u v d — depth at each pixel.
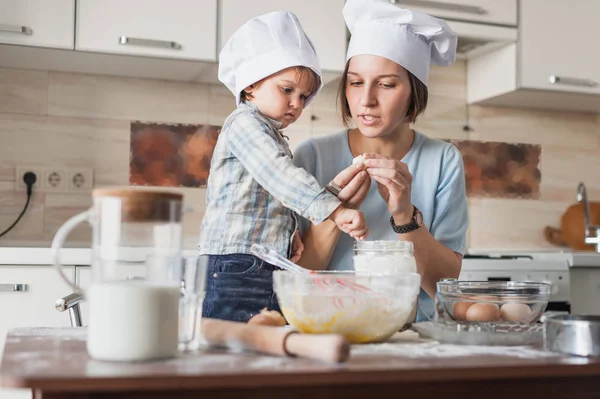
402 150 1.62
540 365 0.83
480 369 0.81
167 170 2.84
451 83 3.22
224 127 1.46
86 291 0.88
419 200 1.59
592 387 0.88
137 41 2.49
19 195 2.69
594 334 0.90
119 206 0.87
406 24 1.49
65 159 2.74
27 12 2.40
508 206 3.27
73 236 2.72
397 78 1.48
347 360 0.84
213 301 1.38
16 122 2.70
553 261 2.76
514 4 2.96
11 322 2.22
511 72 2.98
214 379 0.74
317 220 1.22
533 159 3.32
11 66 2.68
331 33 2.72
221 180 1.44
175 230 0.89
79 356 0.87
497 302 1.13
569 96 3.10
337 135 1.65
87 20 2.46
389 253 1.17
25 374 0.73
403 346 0.99
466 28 2.88
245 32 1.51
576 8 3.05
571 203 3.36
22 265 2.24
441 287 1.16
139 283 0.86
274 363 0.83
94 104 2.78
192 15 2.57
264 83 1.49
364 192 1.31
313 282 1.00
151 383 0.73
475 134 3.24
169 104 2.86
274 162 1.30
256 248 1.14
